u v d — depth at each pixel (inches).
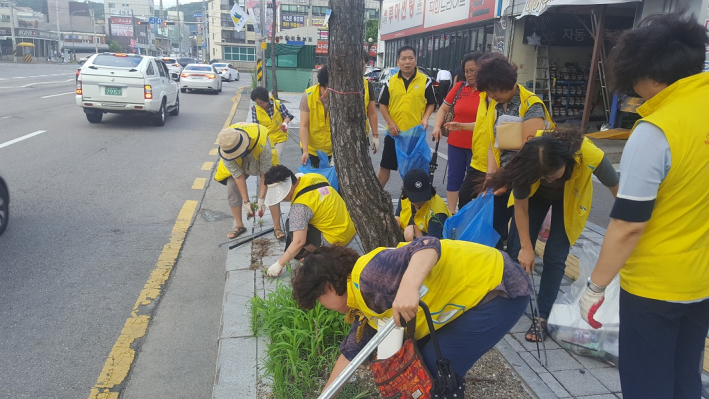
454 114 203.3
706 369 116.3
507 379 117.6
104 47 3225.9
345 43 134.3
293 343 121.8
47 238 215.2
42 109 602.9
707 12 312.0
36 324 150.5
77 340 143.7
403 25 920.9
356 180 140.6
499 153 149.8
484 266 87.0
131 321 154.6
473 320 86.0
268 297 152.6
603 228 231.5
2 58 2593.5
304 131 215.2
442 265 85.4
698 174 72.2
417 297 75.6
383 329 82.5
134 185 301.6
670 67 73.2
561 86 544.7
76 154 373.1
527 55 540.7
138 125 530.3
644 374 80.8
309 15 2486.5
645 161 73.0
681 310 77.5
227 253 199.2
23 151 372.2
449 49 751.1
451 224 145.1
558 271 134.0
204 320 157.5
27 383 125.0
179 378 130.0
